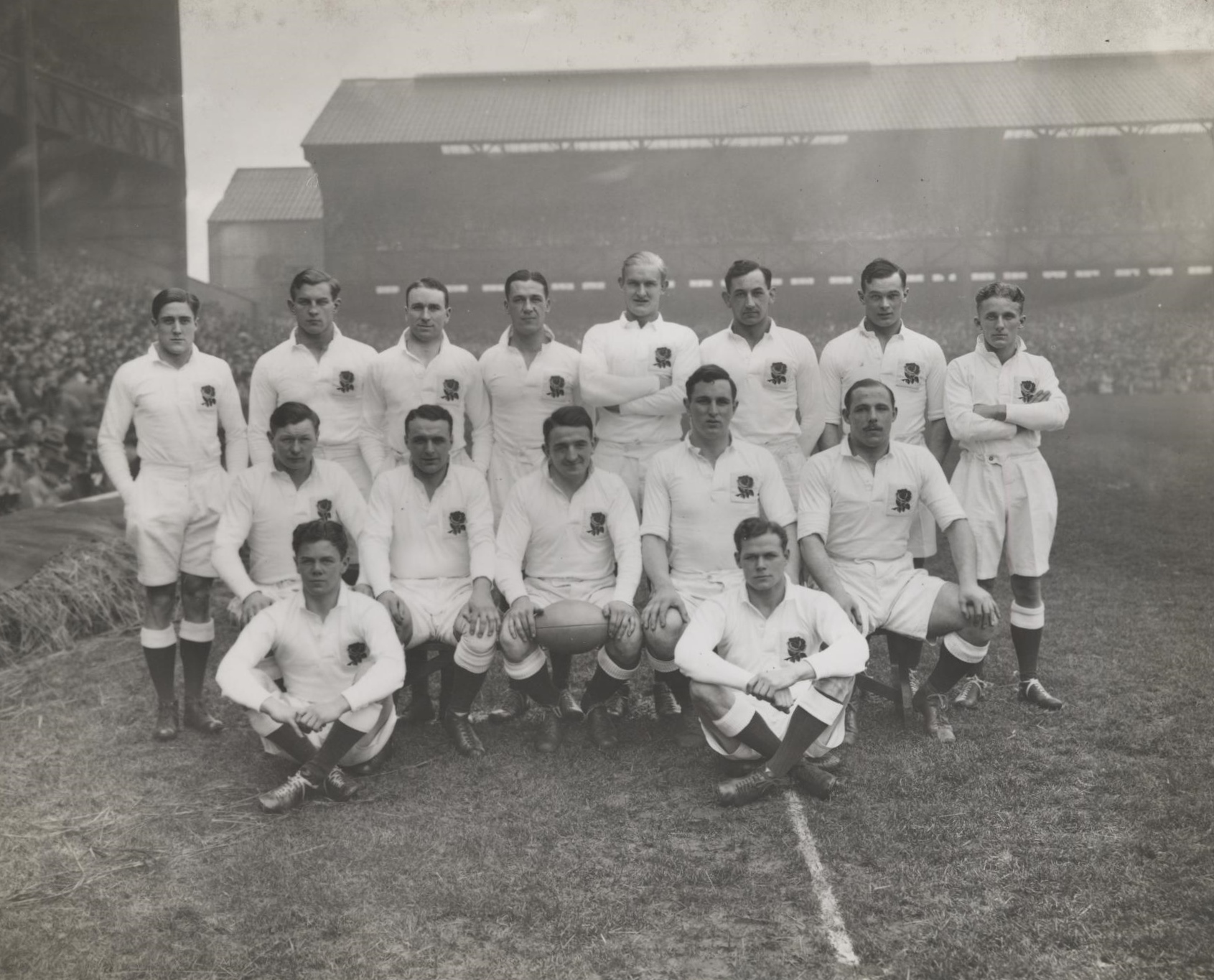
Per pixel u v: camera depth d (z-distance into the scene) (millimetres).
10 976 2299
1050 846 2752
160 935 2461
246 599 3564
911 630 3631
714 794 3205
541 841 2898
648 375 4211
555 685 3828
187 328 3973
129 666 4773
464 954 2344
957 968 2227
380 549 3766
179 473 3959
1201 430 12250
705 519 3760
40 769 3551
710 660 3168
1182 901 2455
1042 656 4430
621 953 2328
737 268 4184
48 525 6246
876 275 4152
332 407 4297
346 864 2785
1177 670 4172
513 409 4379
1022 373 4008
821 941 2354
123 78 9188
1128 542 6770
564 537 3822
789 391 4277
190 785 3398
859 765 3357
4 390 7797
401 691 4391
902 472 3756
